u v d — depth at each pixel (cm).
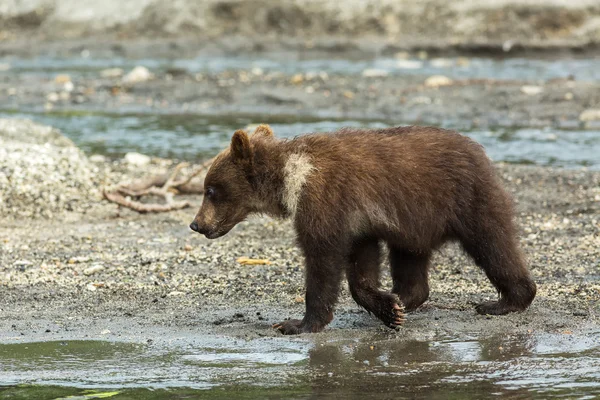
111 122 2559
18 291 1248
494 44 3512
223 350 1029
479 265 1108
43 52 3862
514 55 3506
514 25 3678
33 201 1645
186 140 2312
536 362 978
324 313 1071
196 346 1041
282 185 1070
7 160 1691
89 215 1642
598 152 2106
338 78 2961
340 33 3881
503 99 2609
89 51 3866
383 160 1062
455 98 2647
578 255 1376
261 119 2550
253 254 1415
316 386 926
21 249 1442
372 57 3612
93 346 1047
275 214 1102
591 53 3494
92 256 1408
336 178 1038
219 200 1105
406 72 3131
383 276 1305
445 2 3812
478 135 2288
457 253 1395
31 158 1717
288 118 2555
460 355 1003
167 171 1966
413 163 1069
